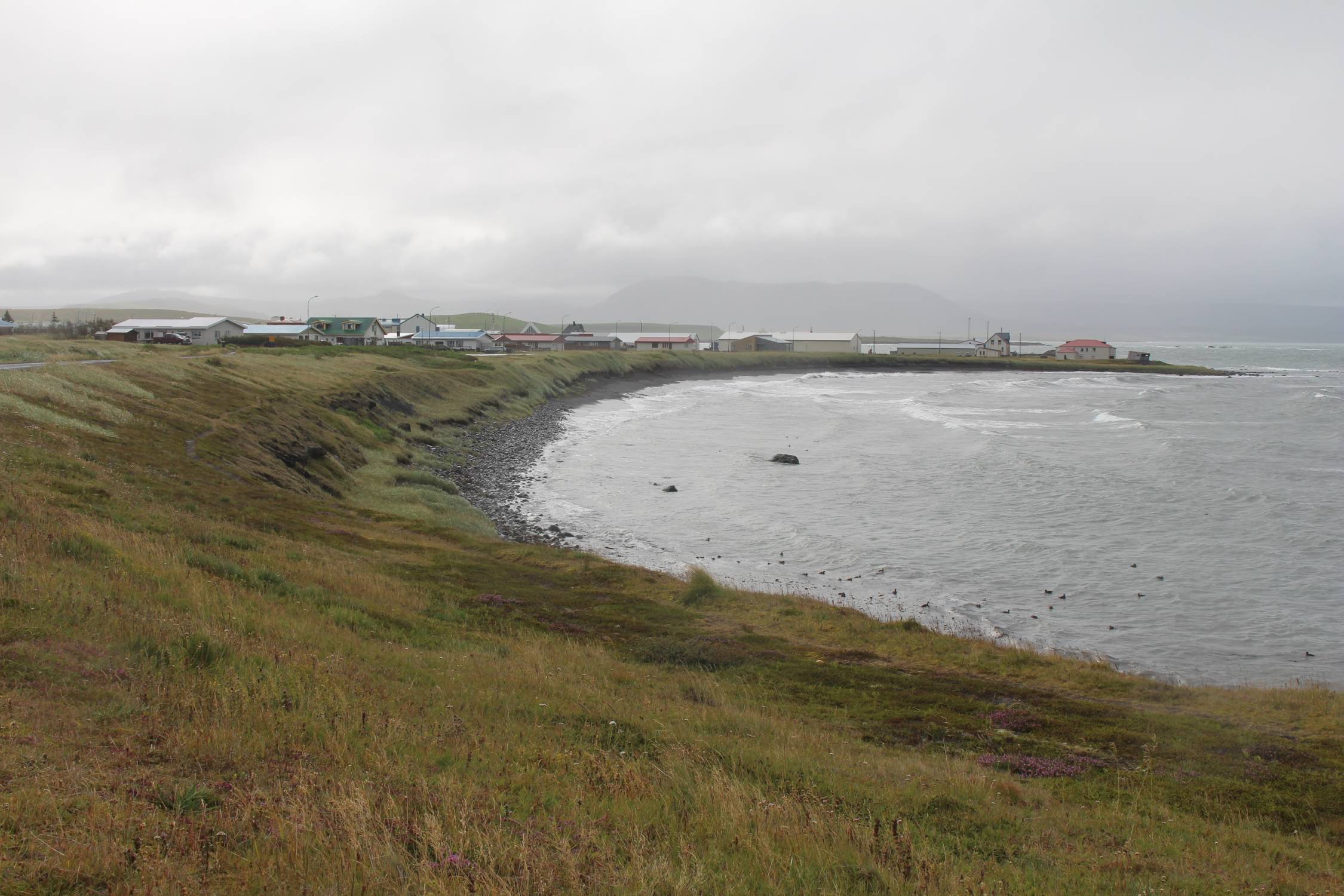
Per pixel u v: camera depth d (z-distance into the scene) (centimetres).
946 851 941
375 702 1214
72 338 11256
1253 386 15750
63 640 1135
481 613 2291
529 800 930
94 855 616
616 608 2605
